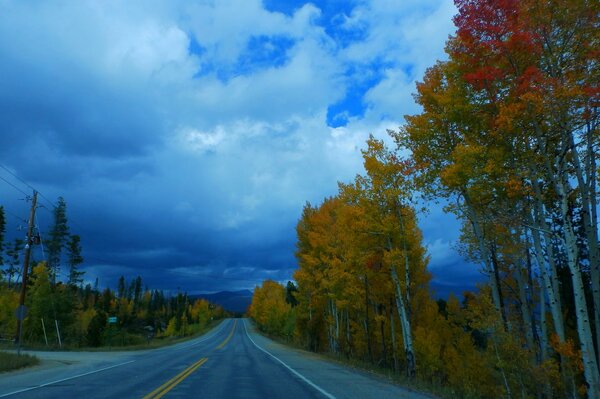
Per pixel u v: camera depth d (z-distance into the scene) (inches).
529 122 530.0
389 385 557.3
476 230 637.9
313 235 1288.1
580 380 577.3
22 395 425.7
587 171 524.7
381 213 812.0
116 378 586.6
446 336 951.6
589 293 737.0
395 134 719.7
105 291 4594.0
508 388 497.4
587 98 449.4
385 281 945.5
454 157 582.6
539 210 559.2
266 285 3629.4
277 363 884.0
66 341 1895.9
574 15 474.3
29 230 1314.0
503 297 805.9
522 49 498.0
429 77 687.1
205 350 1471.5
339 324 1357.0
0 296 1845.5
